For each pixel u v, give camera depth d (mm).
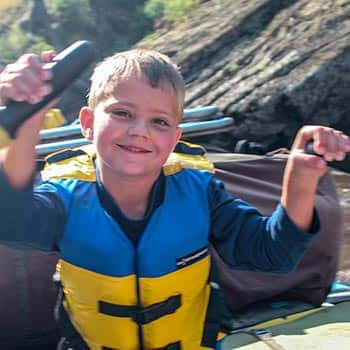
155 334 2383
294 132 19812
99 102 2252
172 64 2287
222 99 20250
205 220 2391
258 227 2334
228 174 3938
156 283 2344
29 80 1862
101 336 2385
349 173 16109
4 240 2189
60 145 3562
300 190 2160
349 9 21156
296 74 19984
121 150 2223
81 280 2344
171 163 2416
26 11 25219
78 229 2303
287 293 3893
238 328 3572
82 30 25688
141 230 2334
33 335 3391
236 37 22031
